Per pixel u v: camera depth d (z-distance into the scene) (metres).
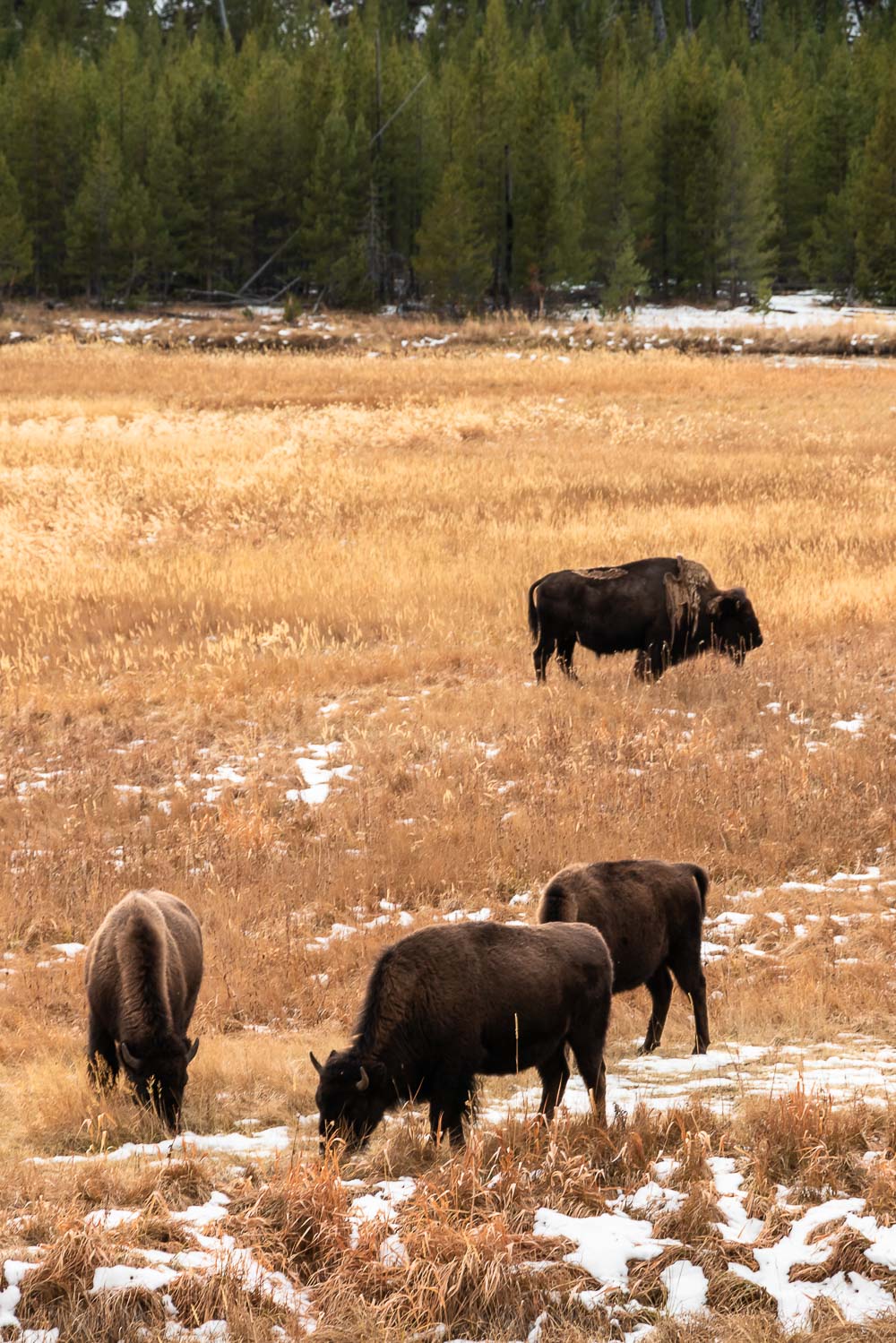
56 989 39.56
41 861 49.62
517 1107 29.80
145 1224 22.14
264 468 138.88
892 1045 34.75
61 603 89.19
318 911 46.34
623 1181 24.50
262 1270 21.23
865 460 145.62
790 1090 28.89
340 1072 24.50
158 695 71.12
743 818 51.81
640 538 102.06
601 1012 27.86
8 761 61.44
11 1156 26.98
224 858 49.94
